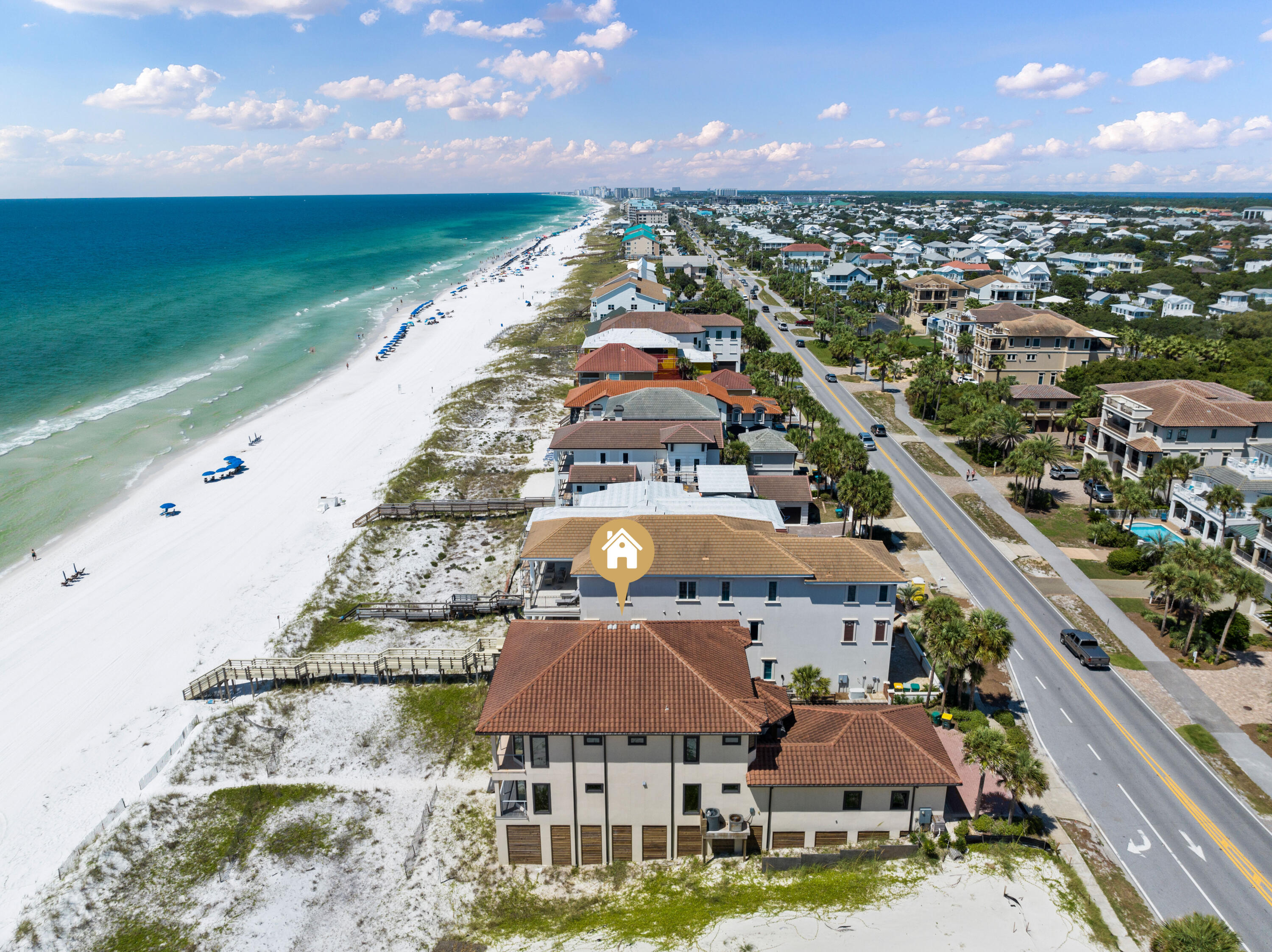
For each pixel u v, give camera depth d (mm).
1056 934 36844
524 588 68625
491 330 185375
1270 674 58500
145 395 133375
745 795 42188
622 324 132750
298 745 53875
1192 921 34344
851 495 73812
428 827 47188
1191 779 48719
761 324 187625
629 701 41188
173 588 73125
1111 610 67375
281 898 42688
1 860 44656
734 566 53094
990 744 41781
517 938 39125
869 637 54906
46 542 82812
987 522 84750
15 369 146250
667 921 38469
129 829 46562
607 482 77625
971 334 140500
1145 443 88375
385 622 68188
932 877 40719
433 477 98875
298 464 103750
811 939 36594
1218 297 190500
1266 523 68125
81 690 59125
